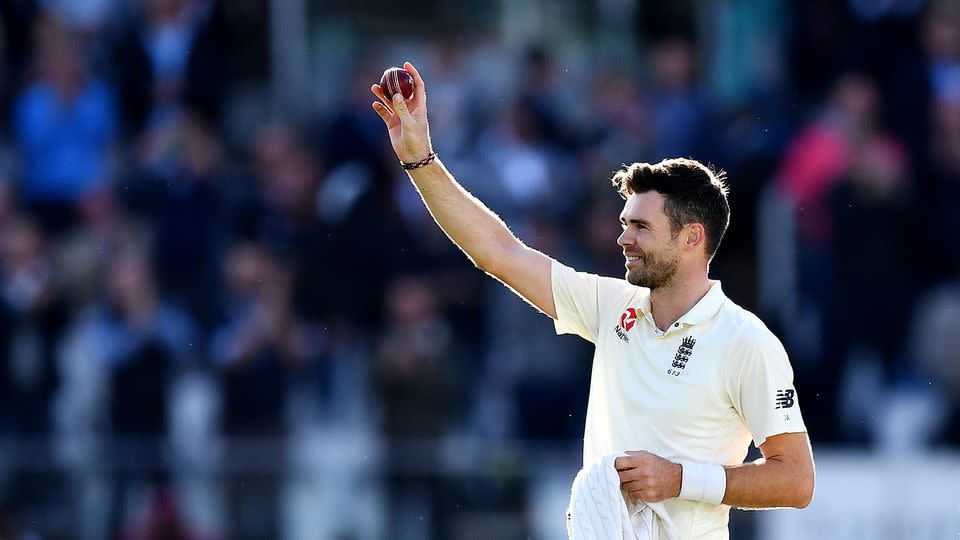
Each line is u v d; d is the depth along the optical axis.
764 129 37.91
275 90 40.03
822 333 34.69
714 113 38.69
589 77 40.44
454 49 39.91
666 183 14.74
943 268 36.41
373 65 37.06
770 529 28.52
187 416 33.59
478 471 29.06
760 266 35.38
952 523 30.06
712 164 36.94
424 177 15.41
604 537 14.24
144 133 38.47
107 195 36.47
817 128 36.06
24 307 34.69
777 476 14.28
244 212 36.12
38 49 38.88
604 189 36.75
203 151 36.81
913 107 37.97
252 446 29.14
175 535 28.88
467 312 34.16
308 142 37.94
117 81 38.78
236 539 28.92
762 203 35.56
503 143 37.16
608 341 15.13
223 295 34.69
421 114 15.34
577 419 32.97
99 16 39.56
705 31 41.19
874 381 34.62
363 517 28.97
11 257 35.28
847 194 35.19
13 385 34.19
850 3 39.28
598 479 14.32
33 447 28.83
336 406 33.72
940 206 36.91
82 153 38.06
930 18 38.75
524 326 33.34
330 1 40.50
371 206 34.75
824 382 34.44
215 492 28.97
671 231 14.70
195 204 36.03
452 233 15.56
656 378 14.68
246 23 39.84
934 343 34.59
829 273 34.97
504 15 41.66
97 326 33.88
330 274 34.31
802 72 39.75
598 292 15.41
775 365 14.41
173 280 35.31
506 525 28.98
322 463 29.12
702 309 14.65
